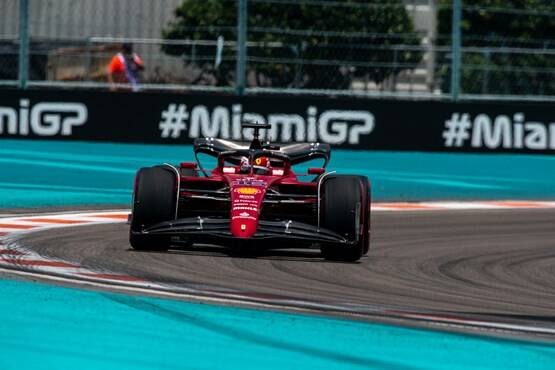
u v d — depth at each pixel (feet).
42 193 161.07
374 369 60.90
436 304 82.33
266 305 78.07
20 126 220.64
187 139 221.25
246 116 220.23
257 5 233.76
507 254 113.09
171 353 62.75
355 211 99.66
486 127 228.02
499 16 260.21
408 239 122.42
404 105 225.97
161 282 85.61
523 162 222.07
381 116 225.35
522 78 247.50
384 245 116.26
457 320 75.87
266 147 110.22
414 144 226.17
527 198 177.58
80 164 195.42
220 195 107.86
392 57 234.79
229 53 231.50
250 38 234.17
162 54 236.22
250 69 229.66
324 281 90.48
